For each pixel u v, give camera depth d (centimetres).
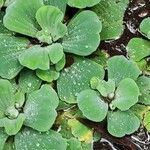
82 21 79
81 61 79
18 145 73
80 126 76
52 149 72
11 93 75
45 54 76
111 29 83
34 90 77
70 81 78
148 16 86
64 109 77
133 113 77
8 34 80
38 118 73
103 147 76
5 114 74
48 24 78
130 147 76
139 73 78
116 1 85
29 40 80
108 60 78
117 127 75
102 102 75
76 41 79
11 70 76
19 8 78
